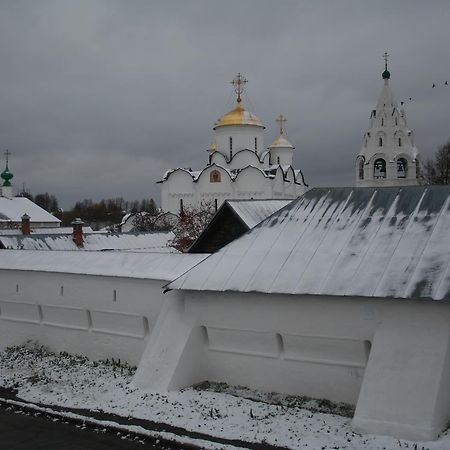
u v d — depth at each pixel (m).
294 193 74.62
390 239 14.91
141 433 13.98
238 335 16.33
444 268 13.39
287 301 15.32
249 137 73.75
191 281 16.55
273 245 16.62
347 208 16.69
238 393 16.05
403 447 12.06
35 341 23.17
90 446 13.71
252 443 13.07
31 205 92.75
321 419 13.95
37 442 14.16
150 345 17.48
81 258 22.34
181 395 16.05
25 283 23.44
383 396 12.93
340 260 14.99
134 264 20.50
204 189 69.81
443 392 12.64
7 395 17.83
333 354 14.83
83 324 21.56
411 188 16.19
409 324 13.38
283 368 15.64
